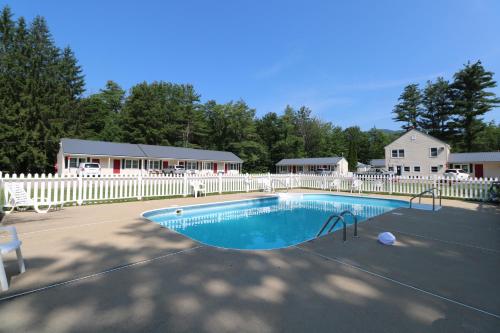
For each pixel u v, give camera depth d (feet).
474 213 28.17
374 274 12.35
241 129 168.66
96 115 146.61
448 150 118.21
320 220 32.65
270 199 45.75
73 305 9.39
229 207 39.01
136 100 146.72
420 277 12.02
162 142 150.82
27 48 117.19
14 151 95.09
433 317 8.85
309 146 202.49
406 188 48.55
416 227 21.74
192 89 184.24
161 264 13.34
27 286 10.72
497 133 181.06
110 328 8.12
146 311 9.08
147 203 35.78
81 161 94.53
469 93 147.74
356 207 41.88
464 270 12.86
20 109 98.27
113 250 15.39
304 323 8.46
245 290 10.68
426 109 174.19
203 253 15.08
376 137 248.11
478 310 9.29
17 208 28.76
